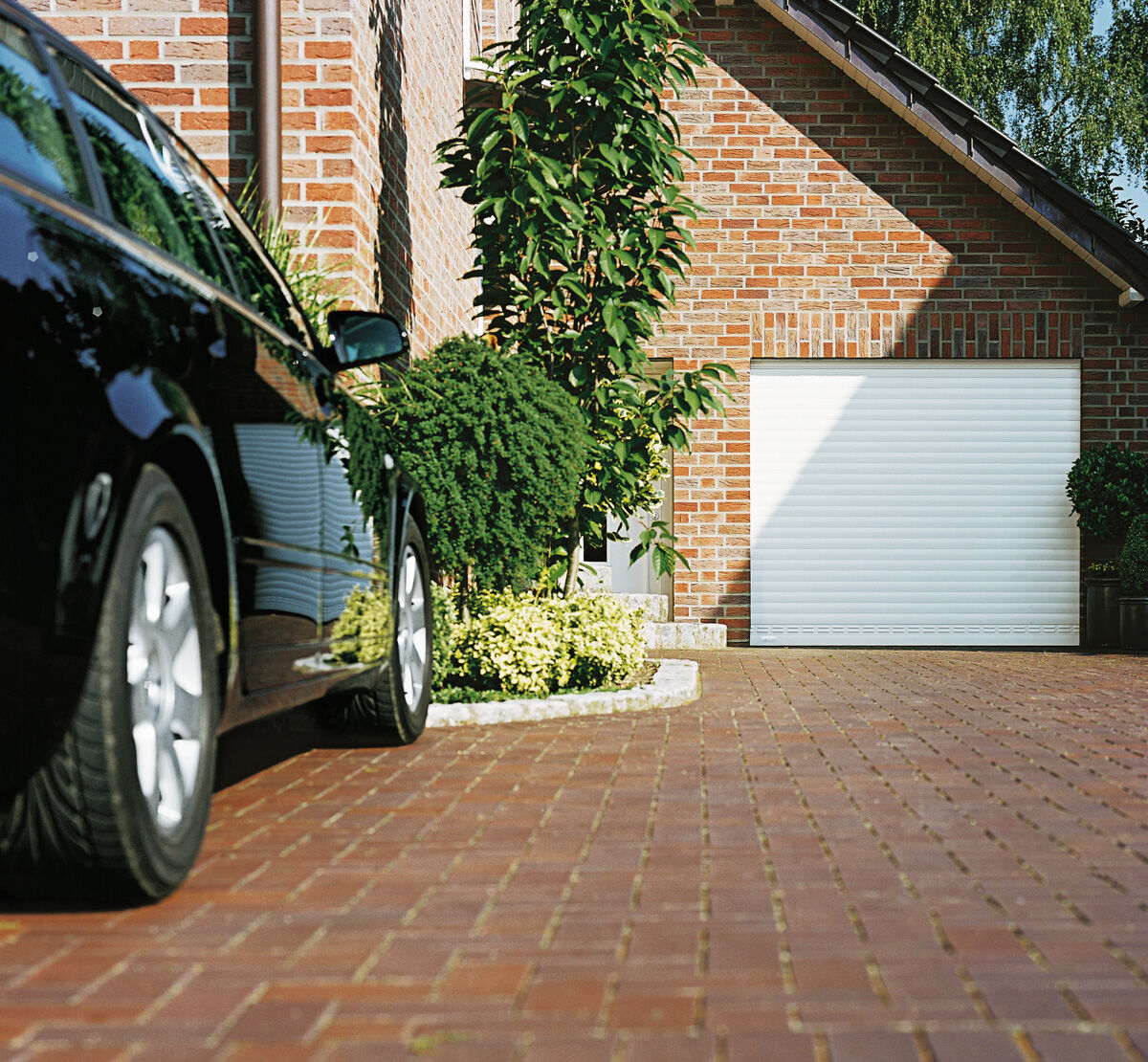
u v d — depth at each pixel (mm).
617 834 4000
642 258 8641
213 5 7801
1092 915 3125
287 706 4152
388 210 8898
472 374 7152
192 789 3281
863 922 3049
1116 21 29469
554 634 7590
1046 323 13594
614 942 2879
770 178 13680
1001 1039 2309
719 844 3877
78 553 2805
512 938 2910
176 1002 2494
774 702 7863
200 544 3371
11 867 2975
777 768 5270
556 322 8742
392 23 9047
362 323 5215
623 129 8469
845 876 3492
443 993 2543
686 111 13688
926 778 5062
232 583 3500
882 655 12320
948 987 2582
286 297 4883
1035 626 13695
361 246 7926
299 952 2803
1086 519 13195
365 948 2832
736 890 3344
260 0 7668
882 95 13266
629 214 8883
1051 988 2580
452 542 7164
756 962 2738
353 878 3447
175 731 3258
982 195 13609
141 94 7812
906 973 2672
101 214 3309
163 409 3084
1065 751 5781
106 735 2875
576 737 6207
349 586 4789
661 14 8477
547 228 8422
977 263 13609
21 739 2771
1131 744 6008
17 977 2637
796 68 13648
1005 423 13734
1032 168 13141
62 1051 2246
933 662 11359
